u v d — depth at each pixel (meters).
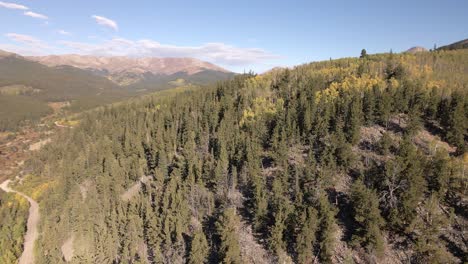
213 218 87.06
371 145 94.69
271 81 168.00
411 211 65.62
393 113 104.25
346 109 103.06
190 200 94.44
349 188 78.75
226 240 72.00
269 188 88.00
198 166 103.25
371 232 65.00
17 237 128.75
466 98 98.50
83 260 93.81
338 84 132.62
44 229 128.12
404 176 71.19
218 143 113.94
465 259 59.81
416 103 105.62
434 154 84.38
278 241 70.62
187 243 81.94
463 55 171.50
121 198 114.38
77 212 117.06
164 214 89.50
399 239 66.94
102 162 150.25
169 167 122.25
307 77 153.50
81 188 145.75
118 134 176.00
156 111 199.62
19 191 186.25
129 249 88.75
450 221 66.56
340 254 67.56
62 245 113.56
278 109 119.38
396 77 134.00
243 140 106.62
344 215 75.56
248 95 153.00
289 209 73.56
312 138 100.69
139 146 140.88
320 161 89.94
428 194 73.44
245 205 87.81
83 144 194.50
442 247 62.97
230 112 137.75
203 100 172.62
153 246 86.88
